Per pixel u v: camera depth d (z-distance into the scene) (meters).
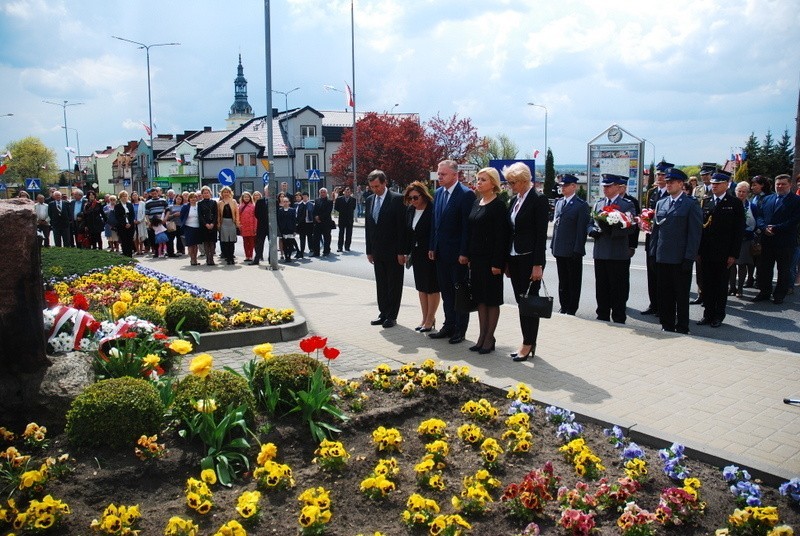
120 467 3.90
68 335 5.38
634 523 3.40
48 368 4.64
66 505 3.44
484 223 7.06
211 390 4.42
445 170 7.87
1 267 4.42
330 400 4.90
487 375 6.40
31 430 4.18
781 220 10.99
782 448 4.63
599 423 4.99
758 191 11.70
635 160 22.30
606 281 9.53
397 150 56.44
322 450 4.08
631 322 9.84
